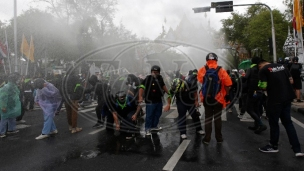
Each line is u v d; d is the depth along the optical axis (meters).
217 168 3.97
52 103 6.14
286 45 21.09
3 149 5.10
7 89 6.05
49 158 4.55
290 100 4.44
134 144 5.35
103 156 4.62
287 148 4.86
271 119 4.59
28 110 10.62
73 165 4.20
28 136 6.14
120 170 3.97
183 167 4.03
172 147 5.09
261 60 4.84
